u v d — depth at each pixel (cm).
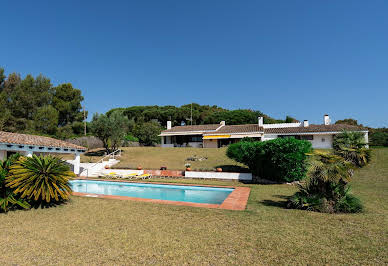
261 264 535
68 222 867
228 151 2819
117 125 3916
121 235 726
